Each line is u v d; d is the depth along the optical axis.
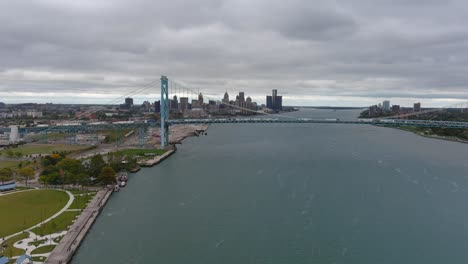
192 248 103.38
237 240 108.31
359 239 109.12
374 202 141.50
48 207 131.00
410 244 106.06
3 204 132.38
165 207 136.38
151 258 97.81
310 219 123.94
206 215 127.94
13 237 105.06
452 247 104.38
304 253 100.81
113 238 109.25
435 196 149.50
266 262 96.25
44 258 93.38
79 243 103.38
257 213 129.62
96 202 137.50
